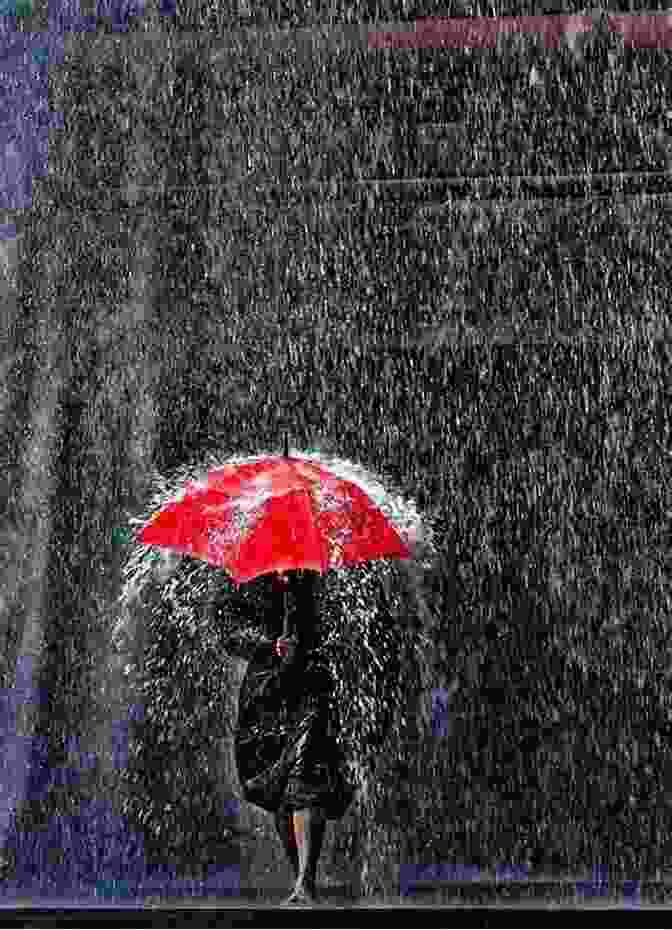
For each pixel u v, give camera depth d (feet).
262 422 83.41
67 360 84.74
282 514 31.73
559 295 85.10
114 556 78.59
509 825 60.54
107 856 57.36
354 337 85.10
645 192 86.33
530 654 74.13
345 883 48.14
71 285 86.02
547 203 86.48
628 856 56.18
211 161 88.43
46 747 68.69
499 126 87.25
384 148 88.12
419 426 82.79
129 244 86.84
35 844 58.95
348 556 31.76
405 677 69.92
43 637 74.33
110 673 70.23
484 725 69.67
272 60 90.89
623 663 74.13
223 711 67.00
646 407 82.64
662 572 77.46
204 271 86.63
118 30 89.61
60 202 87.40
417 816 61.00
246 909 36.96
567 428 82.17
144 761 66.90
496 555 78.02
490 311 85.25
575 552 78.33
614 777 67.00
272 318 85.25
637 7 87.20
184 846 59.00
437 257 85.97
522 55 87.66
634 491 80.53
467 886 46.50
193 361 85.15
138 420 83.87
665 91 86.79
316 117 88.12
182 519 32.30
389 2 88.99
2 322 85.40
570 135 87.25
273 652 33.53
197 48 90.68
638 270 85.15
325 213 86.79
